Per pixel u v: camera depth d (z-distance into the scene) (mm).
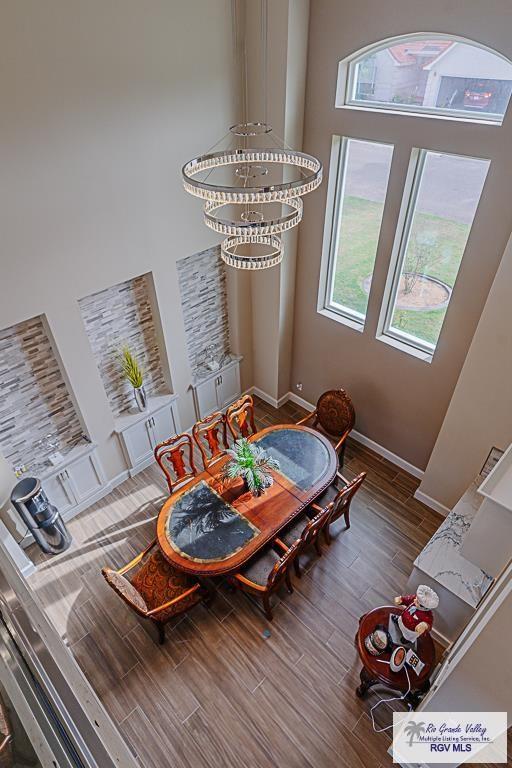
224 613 3900
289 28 3650
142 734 3275
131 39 3275
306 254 4848
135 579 3707
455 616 3459
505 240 3387
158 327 4648
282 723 3307
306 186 2639
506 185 3230
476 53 3102
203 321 5180
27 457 4152
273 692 3455
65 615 3914
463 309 3848
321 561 4262
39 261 3463
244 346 5699
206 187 2555
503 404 3678
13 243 3279
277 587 3727
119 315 4348
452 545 3562
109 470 4816
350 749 3184
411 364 4465
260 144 4375
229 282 5145
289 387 6043
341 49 3676
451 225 3770
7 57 2799
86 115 3277
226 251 3289
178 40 3529
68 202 3439
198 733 3271
